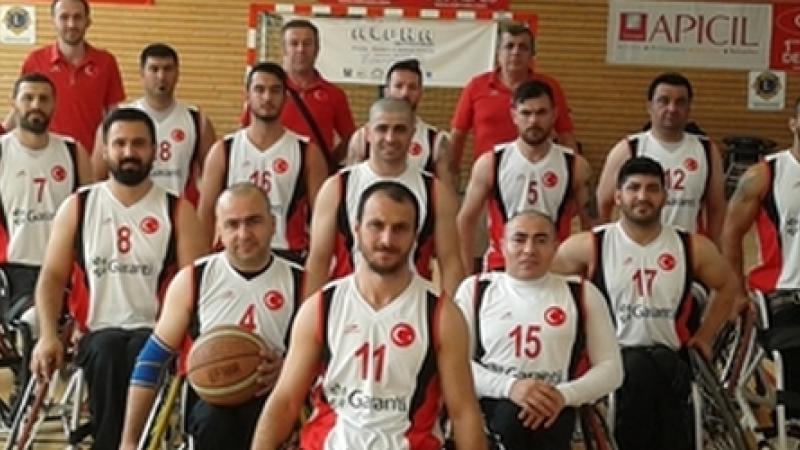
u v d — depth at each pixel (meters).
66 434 5.45
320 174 5.87
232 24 12.45
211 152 5.87
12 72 12.24
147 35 12.43
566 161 6.02
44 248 5.73
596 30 12.41
